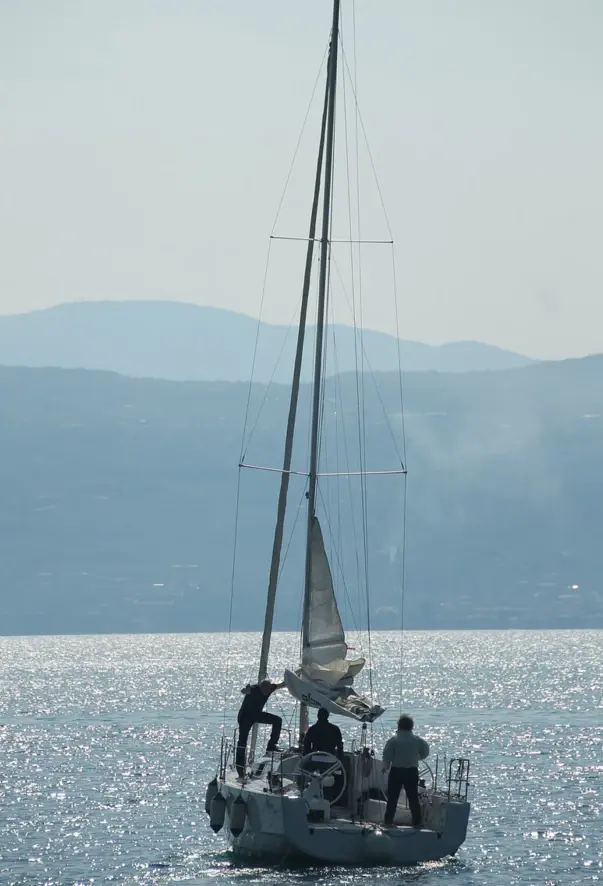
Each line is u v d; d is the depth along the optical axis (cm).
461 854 15950
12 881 14712
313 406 14800
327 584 14350
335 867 13688
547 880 14462
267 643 15375
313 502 14562
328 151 15325
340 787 13500
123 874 14862
